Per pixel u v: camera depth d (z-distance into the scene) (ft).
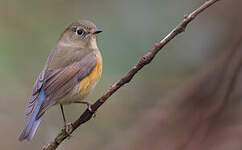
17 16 47.37
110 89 26.89
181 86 44.50
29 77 44.50
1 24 46.55
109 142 43.11
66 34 35.50
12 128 43.06
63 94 31.55
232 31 46.52
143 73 46.24
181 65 46.75
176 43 47.29
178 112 43.14
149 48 46.75
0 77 43.68
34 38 46.47
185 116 42.88
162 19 47.83
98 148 42.91
